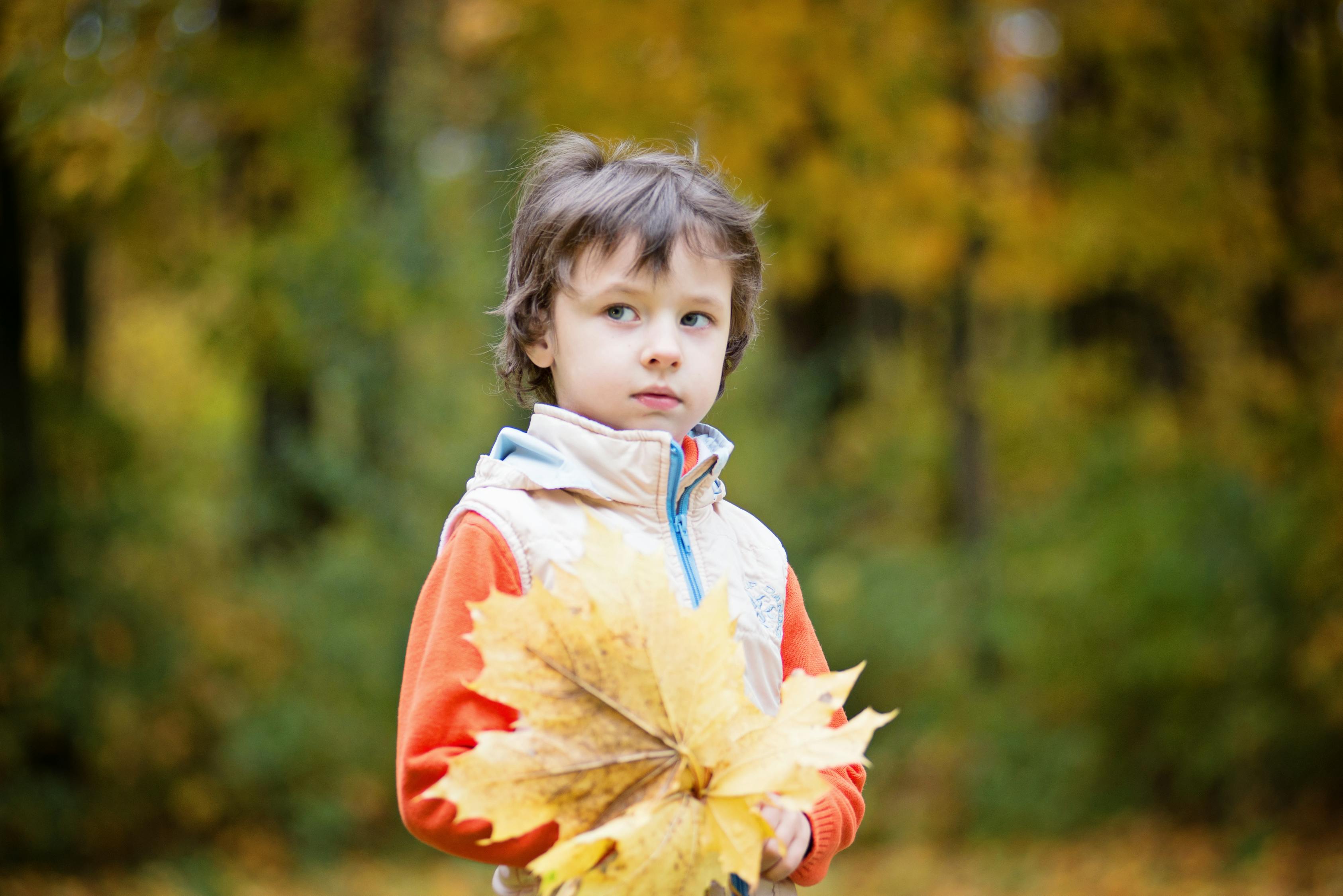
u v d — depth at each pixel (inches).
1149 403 426.0
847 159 364.5
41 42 333.4
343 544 411.8
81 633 346.0
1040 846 355.9
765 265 93.1
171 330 534.6
